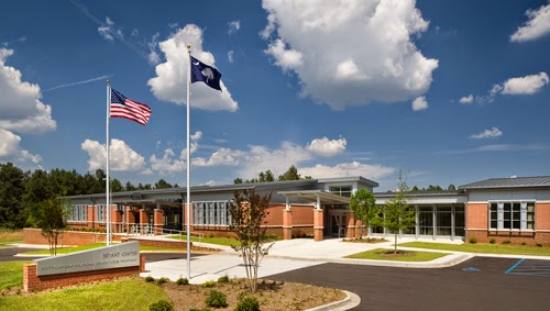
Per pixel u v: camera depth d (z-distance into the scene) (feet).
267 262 80.07
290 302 43.96
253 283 50.72
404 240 126.31
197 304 43.21
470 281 59.62
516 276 63.77
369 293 51.21
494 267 72.90
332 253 91.50
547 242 107.14
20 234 200.64
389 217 89.45
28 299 43.27
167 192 146.30
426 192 130.82
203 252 100.37
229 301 44.62
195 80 61.82
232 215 50.88
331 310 42.65
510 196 113.09
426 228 133.59
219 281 55.67
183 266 73.67
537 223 108.58
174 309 41.16
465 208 121.08
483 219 116.47
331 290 50.39
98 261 53.31
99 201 177.17
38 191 260.62
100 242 129.70
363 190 122.52
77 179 291.99
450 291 52.54
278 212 128.67
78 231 153.89
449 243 115.14
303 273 66.49
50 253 106.63
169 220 158.30
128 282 52.13
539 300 47.85
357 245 107.55
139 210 157.28
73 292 46.24
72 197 186.80
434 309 43.62
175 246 109.81
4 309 39.81
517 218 111.96
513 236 111.96
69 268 50.44
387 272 67.67
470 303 46.34
